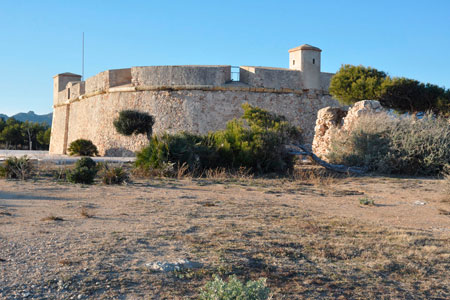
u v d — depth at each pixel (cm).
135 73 3425
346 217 902
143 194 1155
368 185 1517
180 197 1119
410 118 2052
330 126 2517
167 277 470
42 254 514
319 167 2067
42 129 7962
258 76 3294
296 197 1220
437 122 1981
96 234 623
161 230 673
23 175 1482
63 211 830
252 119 2605
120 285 441
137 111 3303
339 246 637
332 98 3516
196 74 3259
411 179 1683
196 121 3216
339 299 453
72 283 436
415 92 3034
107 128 3622
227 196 1184
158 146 1791
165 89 3303
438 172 1830
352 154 2025
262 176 1764
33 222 696
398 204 1138
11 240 565
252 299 387
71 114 4456
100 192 1164
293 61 3506
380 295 472
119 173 1423
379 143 1975
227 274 489
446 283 524
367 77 3175
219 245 598
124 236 616
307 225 775
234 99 3253
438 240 719
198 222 761
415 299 470
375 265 566
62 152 4503
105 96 3678
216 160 1911
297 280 493
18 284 423
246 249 588
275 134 1958
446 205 1131
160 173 1667
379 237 714
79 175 1392
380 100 3119
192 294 434
